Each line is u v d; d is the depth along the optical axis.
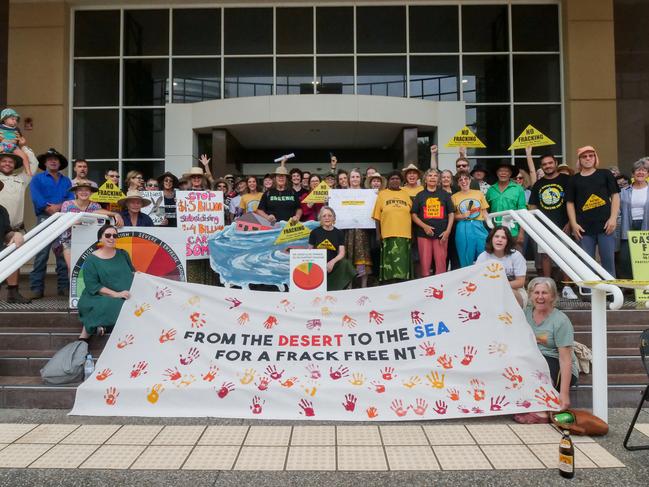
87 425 4.30
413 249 7.41
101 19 14.85
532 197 7.52
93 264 5.50
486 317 4.85
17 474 3.46
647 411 4.71
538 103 14.56
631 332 5.77
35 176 7.66
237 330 4.98
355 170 7.86
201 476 3.44
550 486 3.31
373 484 3.34
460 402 4.46
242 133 13.99
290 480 3.38
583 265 4.69
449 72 14.72
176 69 14.88
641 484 3.33
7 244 6.16
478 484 3.34
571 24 14.16
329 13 14.79
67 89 14.66
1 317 6.20
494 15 14.70
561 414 4.12
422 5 14.73
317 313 5.04
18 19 14.45
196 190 7.79
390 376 4.66
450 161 13.45
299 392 4.54
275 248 7.02
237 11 14.82
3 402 4.76
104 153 14.73
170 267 6.53
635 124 14.25
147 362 4.79
